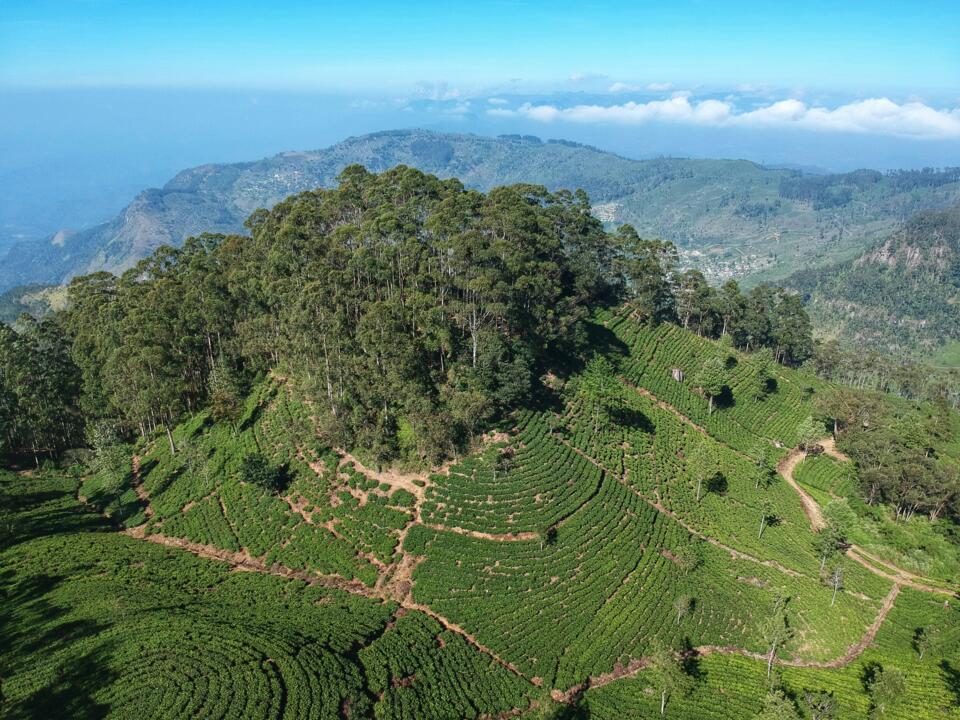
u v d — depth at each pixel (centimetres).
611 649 6469
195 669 5269
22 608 6356
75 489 9488
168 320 10106
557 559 7306
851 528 9600
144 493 9038
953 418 14262
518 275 9700
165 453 9625
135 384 9700
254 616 6288
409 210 11050
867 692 6494
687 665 6544
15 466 9912
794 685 6488
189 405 10412
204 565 7325
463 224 10812
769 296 17488
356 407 8481
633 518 8312
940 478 9675
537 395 9644
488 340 8900
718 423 11619
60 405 10275
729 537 8712
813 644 7162
